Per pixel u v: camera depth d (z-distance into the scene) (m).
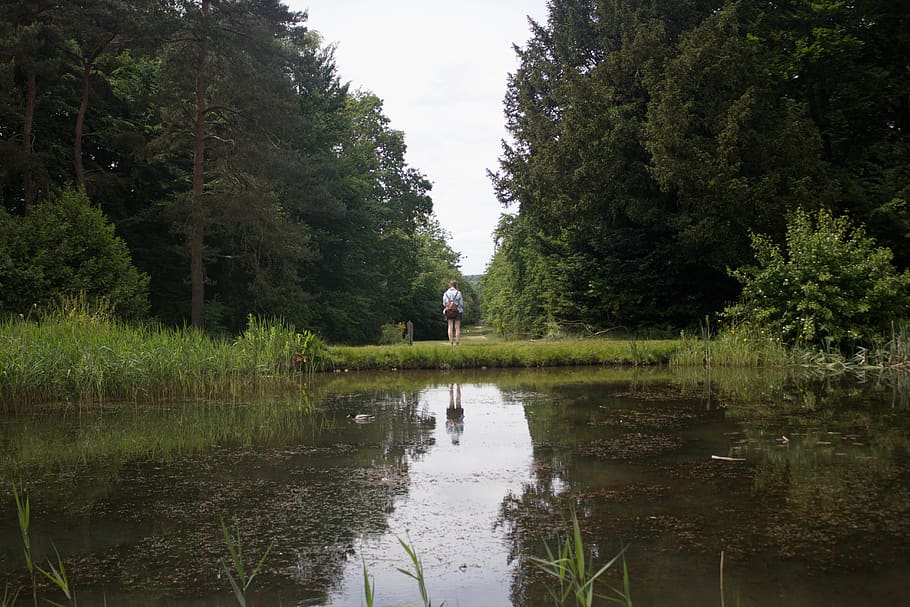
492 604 3.52
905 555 4.04
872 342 15.80
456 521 4.85
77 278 18.34
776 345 16.16
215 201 22.89
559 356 16.64
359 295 37.62
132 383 11.34
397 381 13.94
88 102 24.53
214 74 23.22
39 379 10.51
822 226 16.47
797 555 4.05
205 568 4.05
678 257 21.38
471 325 86.50
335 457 6.92
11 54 19.27
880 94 21.83
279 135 30.08
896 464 6.23
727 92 19.44
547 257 25.97
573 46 25.56
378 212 40.28
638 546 4.26
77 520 4.96
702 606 3.38
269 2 23.08
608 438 7.65
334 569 4.02
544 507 5.14
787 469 6.11
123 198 26.67
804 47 20.66
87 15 20.39
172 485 5.88
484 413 9.55
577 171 20.64
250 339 14.28
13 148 19.75
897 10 21.66
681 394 11.11
